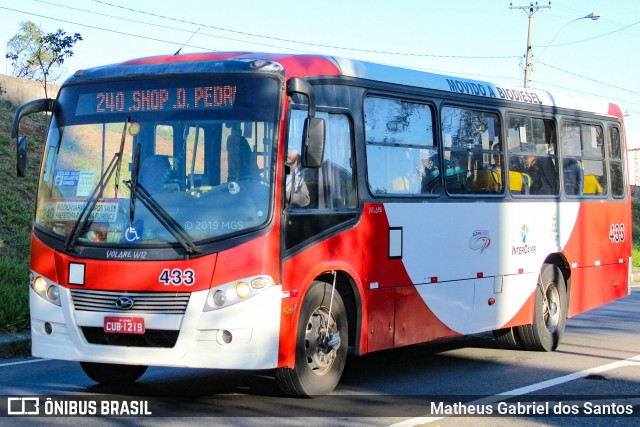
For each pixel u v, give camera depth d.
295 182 7.96
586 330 14.15
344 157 8.70
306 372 8.12
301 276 7.90
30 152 20.16
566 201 12.48
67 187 7.99
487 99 11.00
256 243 7.46
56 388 8.74
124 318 7.46
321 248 8.20
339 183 8.59
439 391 9.02
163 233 7.52
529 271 11.61
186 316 7.33
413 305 9.55
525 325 11.73
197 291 7.34
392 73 9.51
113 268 7.53
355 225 8.70
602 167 13.62
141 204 7.64
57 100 8.37
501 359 11.23
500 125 11.27
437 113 10.12
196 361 7.34
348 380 9.55
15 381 9.07
